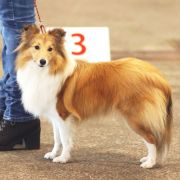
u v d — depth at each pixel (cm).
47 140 1197
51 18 3353
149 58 2314
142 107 967
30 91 1005
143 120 970
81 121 1014
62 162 1027
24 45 997
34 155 1084
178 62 2223
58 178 948
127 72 983
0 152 1104
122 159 1058
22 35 1002
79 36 1491
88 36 1495
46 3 4128
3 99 1136
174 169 1001
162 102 977
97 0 4400
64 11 3731
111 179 944
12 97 1095
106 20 3422
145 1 4397
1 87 1136
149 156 1004
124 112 981
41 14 3522
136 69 985
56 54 981
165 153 1012
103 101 990
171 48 2592
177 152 1104
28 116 1105
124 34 2952
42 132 1262
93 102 992
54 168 999
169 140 1012
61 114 1005
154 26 3269
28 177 952
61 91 998
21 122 1107
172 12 3891
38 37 978
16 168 999
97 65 1006
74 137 1210
